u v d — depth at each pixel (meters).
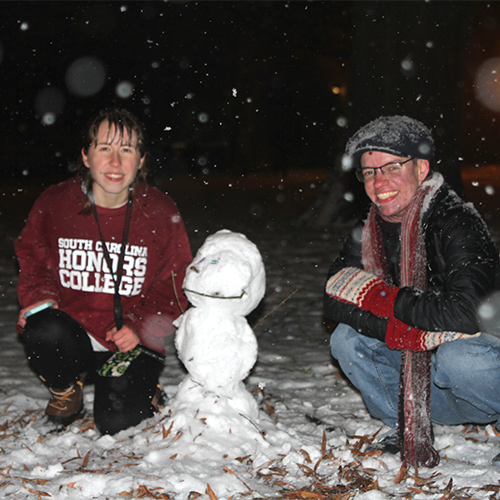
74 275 3.18
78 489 2.61
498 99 35.53
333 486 2.63
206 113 25.30
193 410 3.05
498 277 2.72
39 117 22.45
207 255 2.99
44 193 3.23
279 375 4.30
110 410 3.12
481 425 3.25
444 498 2.49
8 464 2.83
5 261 9.11
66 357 3.12
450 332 2.67
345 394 3.86
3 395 3.92
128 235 3.15
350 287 2.86
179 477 2.64
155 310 3.28
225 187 21.50
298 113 28.69
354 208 12.33
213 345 2.99
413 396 2.79
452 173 10.75
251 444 2.96
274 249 10.02
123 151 3.00
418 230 2.77
